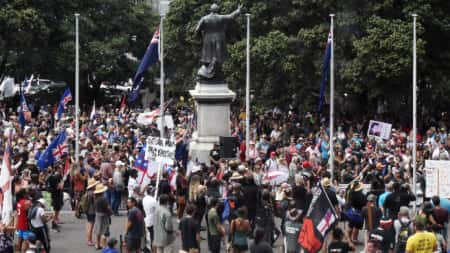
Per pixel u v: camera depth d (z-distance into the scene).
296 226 37.56
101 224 44.00
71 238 47.19
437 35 85.56
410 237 33.69
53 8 105.50
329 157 60.97
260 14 88.06
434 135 69.38
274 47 83.56
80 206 52.12
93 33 109.69
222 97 64.75
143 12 114.62
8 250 37.47
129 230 38.94
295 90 87.25
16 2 101.38
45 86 115.25
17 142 60.81
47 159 53.44
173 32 105.62
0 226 38.78
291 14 86.31
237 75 87.25
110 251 33.72
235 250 37.16
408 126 85.00
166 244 39.09
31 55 102.94
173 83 111.19
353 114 91.12
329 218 33.31
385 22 80.94
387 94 83.00
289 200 41.12
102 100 116.62
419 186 51.50
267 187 44.81
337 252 32.75
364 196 43.81
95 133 73.19
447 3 85.25
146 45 116.06
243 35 91.56
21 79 109.38
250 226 40.91
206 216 42.62
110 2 111.12
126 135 71.06
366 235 41.12
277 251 42.97
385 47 79.81
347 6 84.00
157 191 43.50
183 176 48.78
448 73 86.62
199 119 65.25
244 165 48.38
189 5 104.19
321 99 64.00
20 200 40.06
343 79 83.12
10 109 97.31
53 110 93.75
